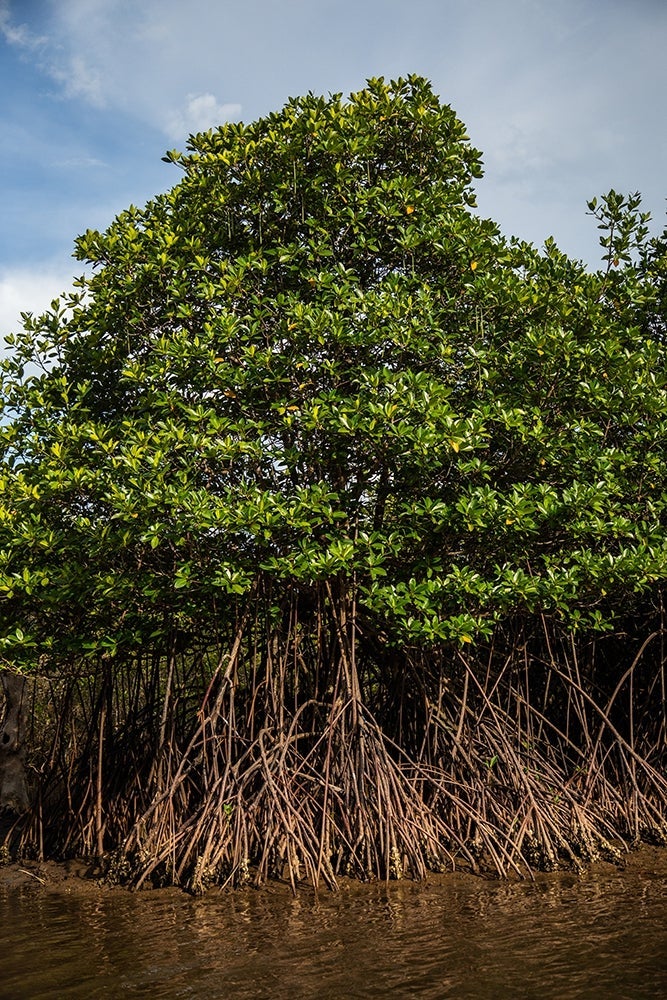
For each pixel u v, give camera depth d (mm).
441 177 14078
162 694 14094
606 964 7844
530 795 11570
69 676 13102
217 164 13578
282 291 13375
